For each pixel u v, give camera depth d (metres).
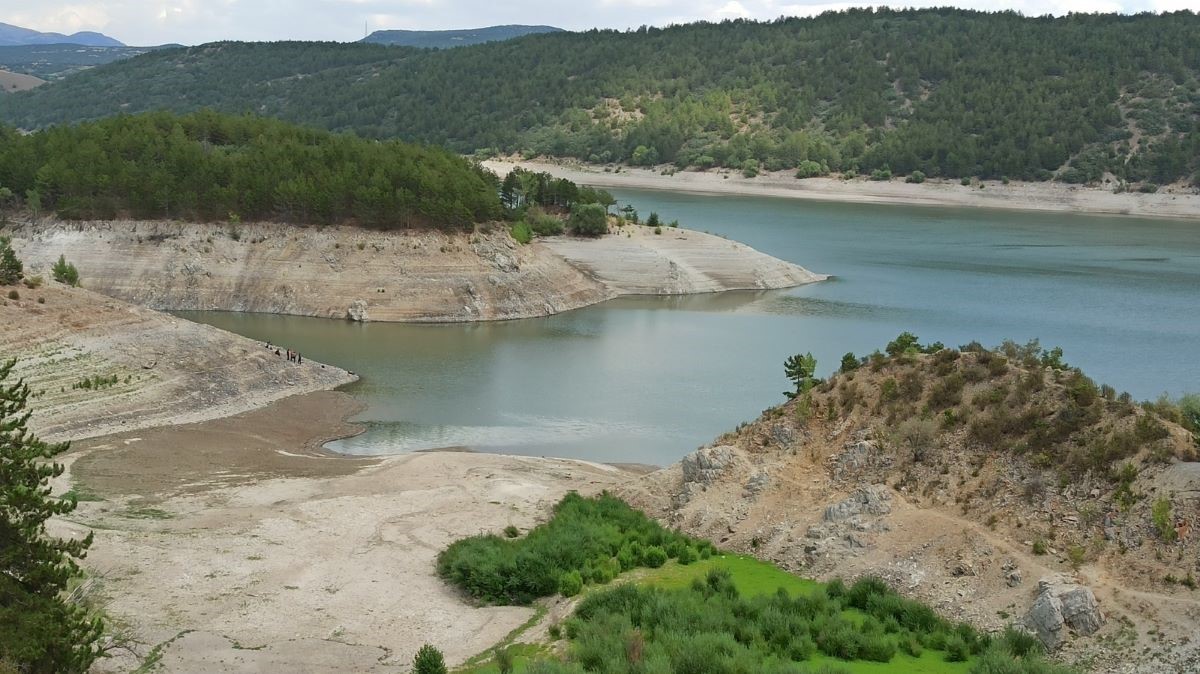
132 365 83.62
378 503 60.84
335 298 129.62
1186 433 47.22
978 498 49.50
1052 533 45.66
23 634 32.19
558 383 98.06
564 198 181.12
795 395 67.44
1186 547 41.84
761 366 106.75
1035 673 37.19
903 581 46.53
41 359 79.75
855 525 50.31
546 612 46.62
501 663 39.28
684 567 50.88
